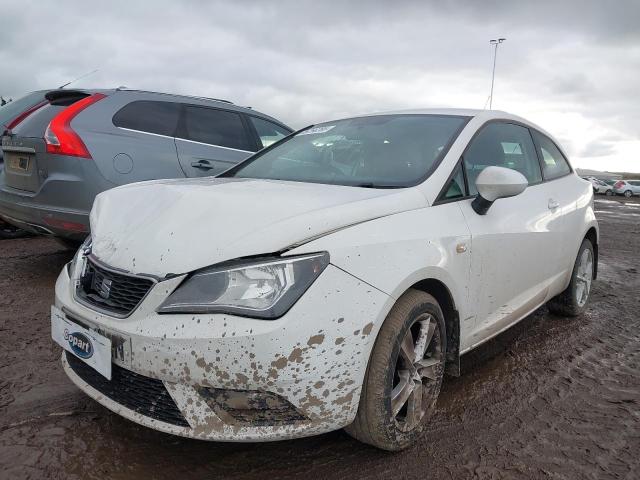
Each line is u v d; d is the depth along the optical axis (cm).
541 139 409
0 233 683
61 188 435
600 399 303
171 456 228
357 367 202
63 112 452
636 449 251
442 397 296
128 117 491
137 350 196
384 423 216
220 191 247
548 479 225
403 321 219
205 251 201
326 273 197
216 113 574
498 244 289
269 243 197
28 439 235
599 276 658
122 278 211
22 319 388
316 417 197
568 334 414
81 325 221
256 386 187
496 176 261
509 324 328
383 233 220
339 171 302
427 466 229
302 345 188
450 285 249
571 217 397
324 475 219
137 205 249
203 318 189
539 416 279
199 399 192
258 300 189
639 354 378
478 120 324
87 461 221
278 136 651
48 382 291
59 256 597
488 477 224
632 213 2267
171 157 510
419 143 302
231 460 227
